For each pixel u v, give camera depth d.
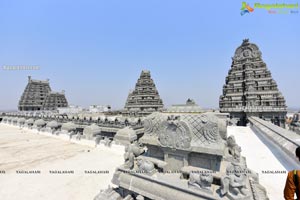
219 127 6.98
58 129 29.42
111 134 23.17
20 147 19.72
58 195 8.84
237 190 5.23
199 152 6.74
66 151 17.78
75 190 9.36
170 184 6.36
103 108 71.25
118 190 7.93
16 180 10.81
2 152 17.55
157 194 6.47
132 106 48.38
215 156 6.64
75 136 23.08
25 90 71.62
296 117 37.06
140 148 9.22
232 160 7.46
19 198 8.62
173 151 7.46
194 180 5.93
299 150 4.14
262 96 36.53
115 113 53.34
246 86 38.19
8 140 23.84
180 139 7.16
